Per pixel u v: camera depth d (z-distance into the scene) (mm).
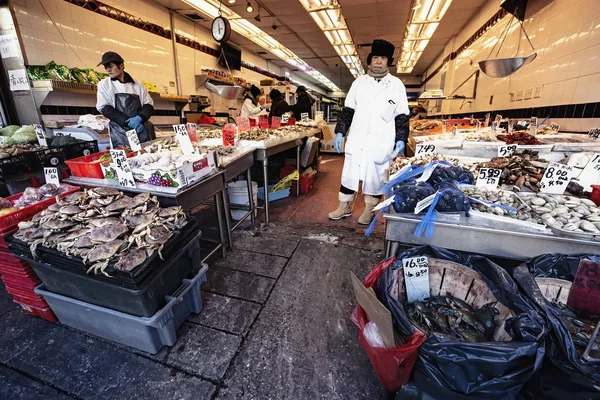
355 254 2406
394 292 1238
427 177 1596
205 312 1748
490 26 4914
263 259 2332
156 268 1333
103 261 1250
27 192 1803
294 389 1282
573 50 2756
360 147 2805
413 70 12922
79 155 2896
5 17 3158
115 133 3090
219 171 2121
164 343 1488
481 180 1656
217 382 1314
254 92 5945
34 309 1662
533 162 1813
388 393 1256
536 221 1258
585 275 1090
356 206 3654
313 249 2490
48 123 3297
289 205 3689
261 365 1397
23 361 1415
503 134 2910
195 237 1606
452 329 1112
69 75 3541
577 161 1921
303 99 6020
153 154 2000
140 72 5031
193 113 6215
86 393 1266
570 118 2789
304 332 1593
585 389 816
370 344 1029
